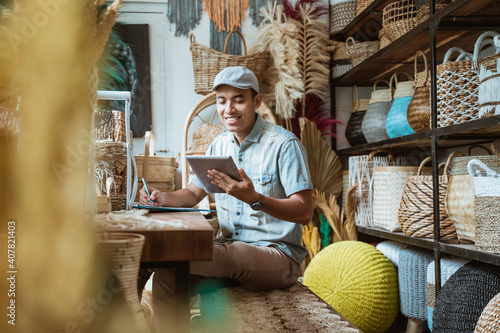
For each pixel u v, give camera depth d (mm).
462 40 2447
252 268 1482
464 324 1694
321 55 3342
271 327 1179
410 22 2539
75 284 542
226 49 3334
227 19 3373
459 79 2016
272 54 3131
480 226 1730
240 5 3389
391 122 2688
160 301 1333
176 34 3332
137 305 583
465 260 2010
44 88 566
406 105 2611
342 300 2125
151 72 3297
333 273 2168
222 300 1426
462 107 2008
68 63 577
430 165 2996
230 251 1464
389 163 2969
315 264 2229
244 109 1725
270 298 1456
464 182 1931
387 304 2197
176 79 3336
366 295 2133
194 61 3086
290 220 1580
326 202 3135
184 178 3031
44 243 539
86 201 600
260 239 1660
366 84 3496
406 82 2658
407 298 2229
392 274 2254
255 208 1491
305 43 3320
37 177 552
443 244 2012
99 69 685
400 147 2982
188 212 1263
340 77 3373
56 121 570
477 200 1744
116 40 1194
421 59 2893
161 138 3312
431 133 2146
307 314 1284
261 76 3137
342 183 3355
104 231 625
